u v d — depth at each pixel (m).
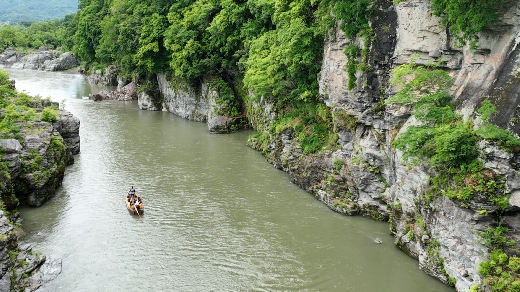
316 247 26.31
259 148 45.16
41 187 31.56
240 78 55.75
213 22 53.47
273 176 38.00
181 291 22.34
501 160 18.28
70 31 132.25
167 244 26.83
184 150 45.81
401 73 22.52
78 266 24.45
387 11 26.12
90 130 54.12
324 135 34.44
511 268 18.02
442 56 22.97
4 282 20.47
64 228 28.77
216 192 34.53
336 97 31.12
